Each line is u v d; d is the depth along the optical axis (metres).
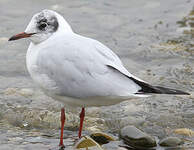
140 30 18.09
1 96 13.45
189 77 14.53
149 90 10.28
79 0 20.39
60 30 11.27
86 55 10.40
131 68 15.23
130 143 10.83
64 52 10.51
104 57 10.48
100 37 17.44
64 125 11.94
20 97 13.47
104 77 10.30
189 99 13.32
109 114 12.60
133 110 12.79
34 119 12.19
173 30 17.98
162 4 20.14
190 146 10.71
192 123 11.98
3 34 17.36
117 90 10.29
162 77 14.55
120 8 19.92
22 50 16.45
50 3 20.02
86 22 18.62
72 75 10.39
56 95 10.88
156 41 17.20
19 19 18.56
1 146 10.62
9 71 15.05
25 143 10.85
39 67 10.73
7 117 12.22
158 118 12.25
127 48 16.69
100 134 11.07
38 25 11.12
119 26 18.42
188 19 18.73
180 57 15.95
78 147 10.51
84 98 10.56
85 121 12.18
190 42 17.02
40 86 11.02
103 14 19.28
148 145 10.70
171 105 12.99
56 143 10.95
